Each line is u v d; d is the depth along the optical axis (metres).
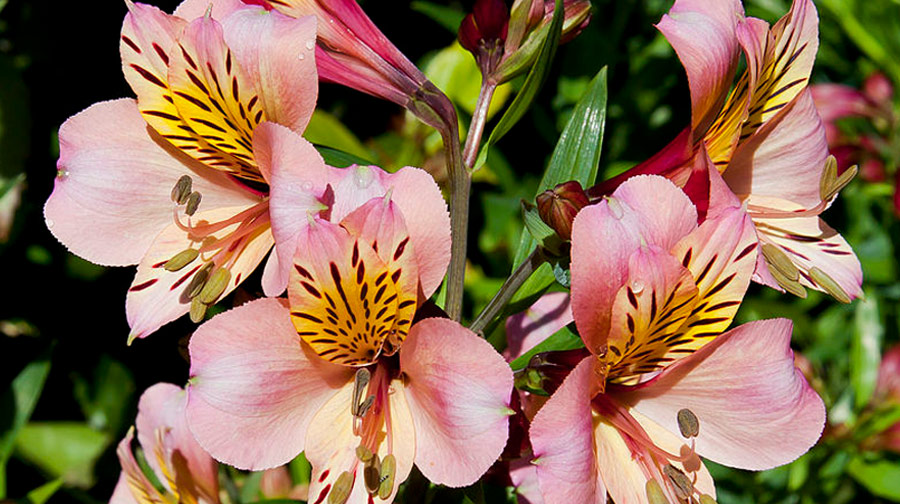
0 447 0.48
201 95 0.36
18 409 0.47
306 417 0.35
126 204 0.37
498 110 0.59
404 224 0.34
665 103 0.58
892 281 0.56
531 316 0.42
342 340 0.35
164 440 0.40
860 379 0.51
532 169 0.62
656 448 0.35
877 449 0.50
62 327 0.61
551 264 0.37
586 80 0.55
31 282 0.60
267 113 0.35
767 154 0.39
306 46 0.35
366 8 0.65
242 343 0.34
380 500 0.34
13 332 0.60
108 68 0.62
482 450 0.34
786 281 0.36
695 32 0.35
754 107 0.38
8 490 0.60
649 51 0.57
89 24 0.62
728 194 0.34
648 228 0.34
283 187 0.34
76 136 0.37
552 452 0.33
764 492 0.51
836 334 0.56
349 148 0.55
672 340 0.35
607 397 0.36
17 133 0.58
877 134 0.58
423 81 0.37
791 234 0.39
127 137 0.37
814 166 0.39
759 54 0.36
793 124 0.39
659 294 0.34
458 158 0.38
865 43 0.54
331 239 0.33
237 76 0.35
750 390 0.35
